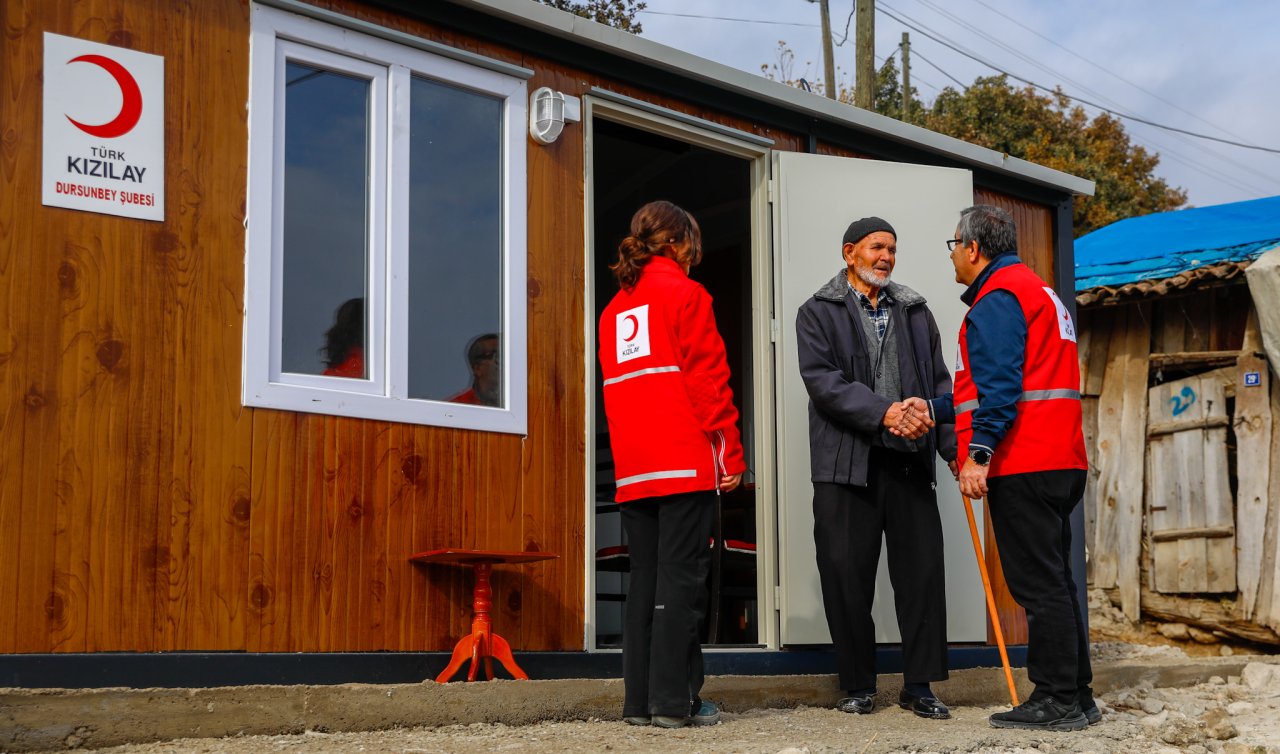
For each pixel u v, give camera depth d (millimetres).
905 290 4914
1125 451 8180
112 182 3705
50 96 3629
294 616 3920
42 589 3469
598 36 4863
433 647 4234
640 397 3963
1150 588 8016
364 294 4242
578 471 4711
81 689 3369
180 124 3852
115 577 3590
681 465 3881
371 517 4129
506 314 4582
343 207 4230
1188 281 7777
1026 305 4336
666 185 7543
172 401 3746
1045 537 4297
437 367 4383
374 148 4312
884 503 4777
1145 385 8148
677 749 3516
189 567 3727
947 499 5723
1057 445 4277
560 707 4148
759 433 5438
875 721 4473
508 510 4488
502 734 3809
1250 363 7758
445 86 4547
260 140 4008
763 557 5332
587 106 4926
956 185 6004
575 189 4863
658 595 3926
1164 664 6414
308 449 4012
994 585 5977
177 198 3822
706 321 3951
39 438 3506
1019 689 5691
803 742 3736
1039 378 4324
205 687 3619
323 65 4219
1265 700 5820
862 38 16969
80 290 3621
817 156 5648
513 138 4688
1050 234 6820
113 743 3395
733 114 5477
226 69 3967
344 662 3986
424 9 4445
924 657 4711
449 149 4535
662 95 5227
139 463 3666
